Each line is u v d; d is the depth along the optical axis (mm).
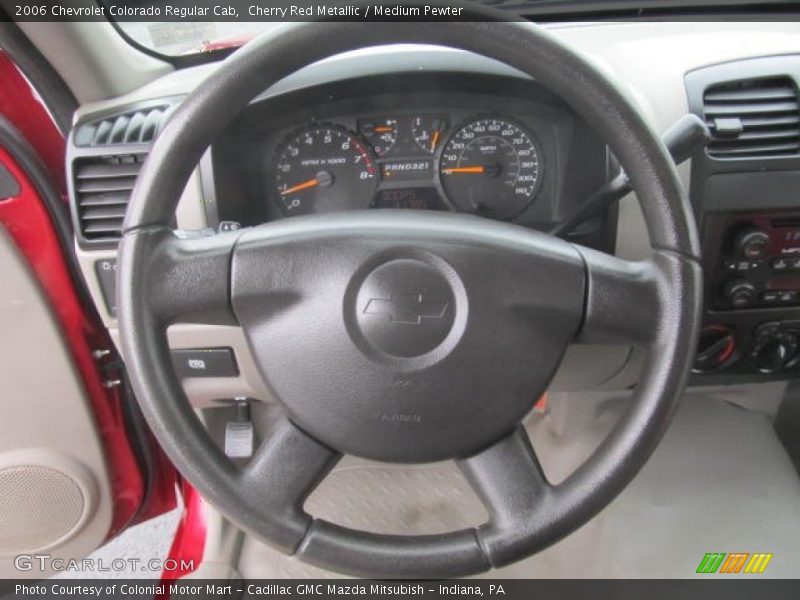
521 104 950
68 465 1235
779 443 1294
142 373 655
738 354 1081
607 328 678
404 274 662
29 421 1165
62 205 1016
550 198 1020
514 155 993
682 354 654
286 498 688
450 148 992
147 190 649
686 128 741
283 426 712
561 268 668
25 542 1335
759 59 966
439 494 1328
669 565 1101
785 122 944
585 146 955
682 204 655
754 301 1021
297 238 672
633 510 1185
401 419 674
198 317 694
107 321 1021
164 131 647
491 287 664
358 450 695
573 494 672
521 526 675
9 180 948
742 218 964
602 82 634
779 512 1161
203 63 1056
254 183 1006
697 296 659
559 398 1341
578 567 1146
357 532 691
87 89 944
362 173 1005
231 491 671
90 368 1163
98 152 908
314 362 676
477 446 697
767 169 942
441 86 930
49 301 1047
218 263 670
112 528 1404
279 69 642
